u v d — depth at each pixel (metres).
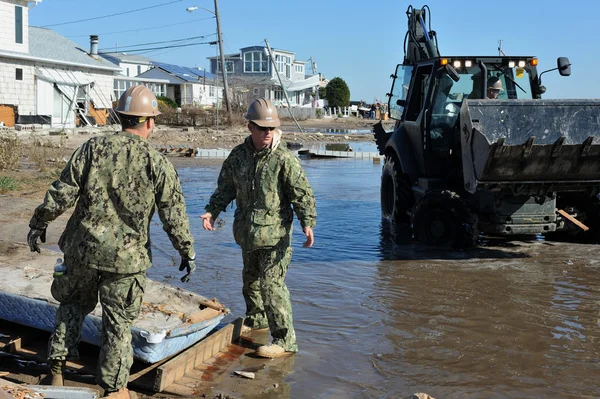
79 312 3.92
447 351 5.01
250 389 4.24
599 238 9.04
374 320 5.71
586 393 4.30
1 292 4.70
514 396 4.24
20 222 9.24
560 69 9.07
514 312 5.98
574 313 5.96
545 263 7.93
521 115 7.93
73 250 3.73
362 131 45.78
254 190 4.83
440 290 6.70
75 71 34.25
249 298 5.35
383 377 4.51
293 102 71.12
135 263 3.75
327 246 8.88
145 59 66.12
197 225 10.17
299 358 4.82
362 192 14.86
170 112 41.28
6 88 29.31
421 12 10.77
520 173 7.61
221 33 42.34
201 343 4.61
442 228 8.77
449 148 9.42
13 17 29.53
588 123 7.88
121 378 3.79
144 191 3.77
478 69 9.38
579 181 7.80
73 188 3.71
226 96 42.38
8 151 15.38
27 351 4.57
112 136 3.81
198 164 20.70
